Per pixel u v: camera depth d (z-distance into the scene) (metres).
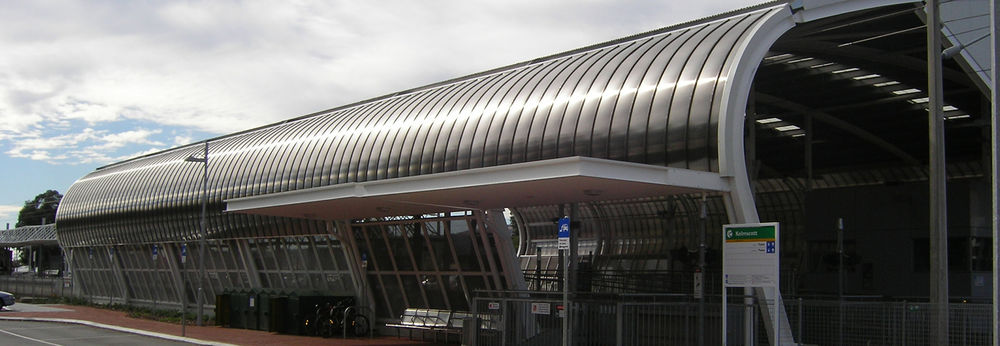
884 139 37.62
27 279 66.75
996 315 14.41
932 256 17.91
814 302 19.77
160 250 48.31
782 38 23.05
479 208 24.50
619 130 22.20
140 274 51.59
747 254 16.73
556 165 17.44
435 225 27.52
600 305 19.72
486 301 22.61
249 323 32.97
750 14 24.03
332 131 34.78
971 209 27.55
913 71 28.05
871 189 29.83
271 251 38.62
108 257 55.62
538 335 20.69
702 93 20.89
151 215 47.97
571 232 23.08
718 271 29.33
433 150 27.66
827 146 38.62
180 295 47.28
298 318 29.59
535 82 26.80
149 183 49.72
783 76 28.36
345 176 31.44
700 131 20.47
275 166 36.66
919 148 39.34
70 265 61.84
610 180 17.73
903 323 18.03
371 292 31.11
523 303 21.16
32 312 45.09
